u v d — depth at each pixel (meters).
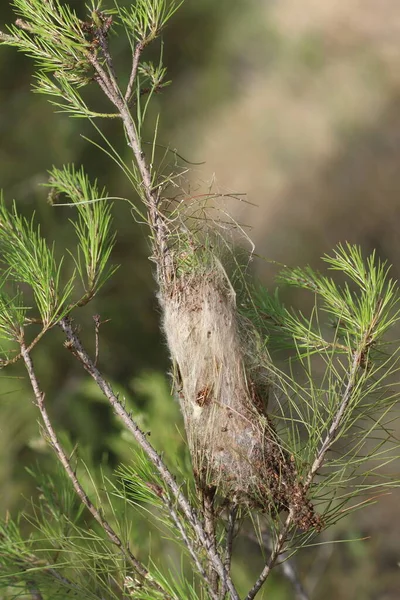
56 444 1.67
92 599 1.68
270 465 1.65
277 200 5.64
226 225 1.73
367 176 5.74
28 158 3.44
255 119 5.79
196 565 1.68
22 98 3.53
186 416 1.67
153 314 3.36
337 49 6.60
